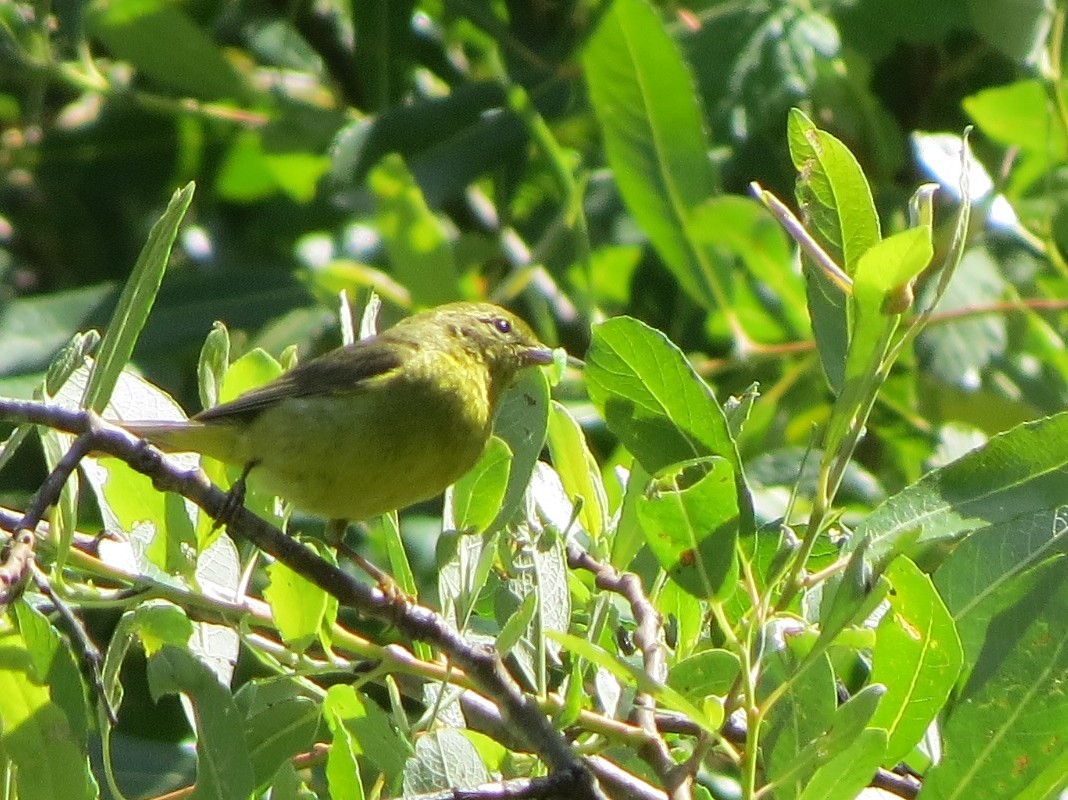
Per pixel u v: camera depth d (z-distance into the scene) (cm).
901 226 1359
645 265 1373
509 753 739
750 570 690
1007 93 1204
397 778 702
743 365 1262
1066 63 1227
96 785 683
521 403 848
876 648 683
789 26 1284
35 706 685
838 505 1170
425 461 988
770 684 700
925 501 754
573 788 655
